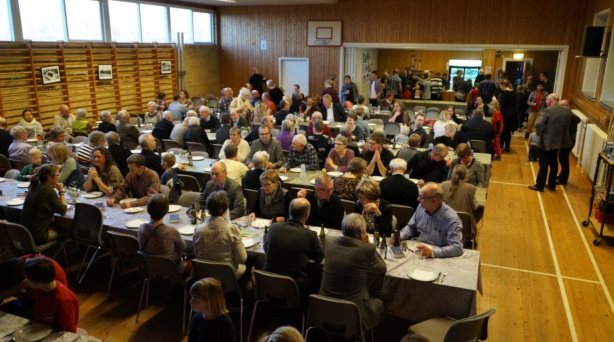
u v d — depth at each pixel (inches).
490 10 503.2
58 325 114.6
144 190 207.5
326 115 425.1
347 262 128.1
